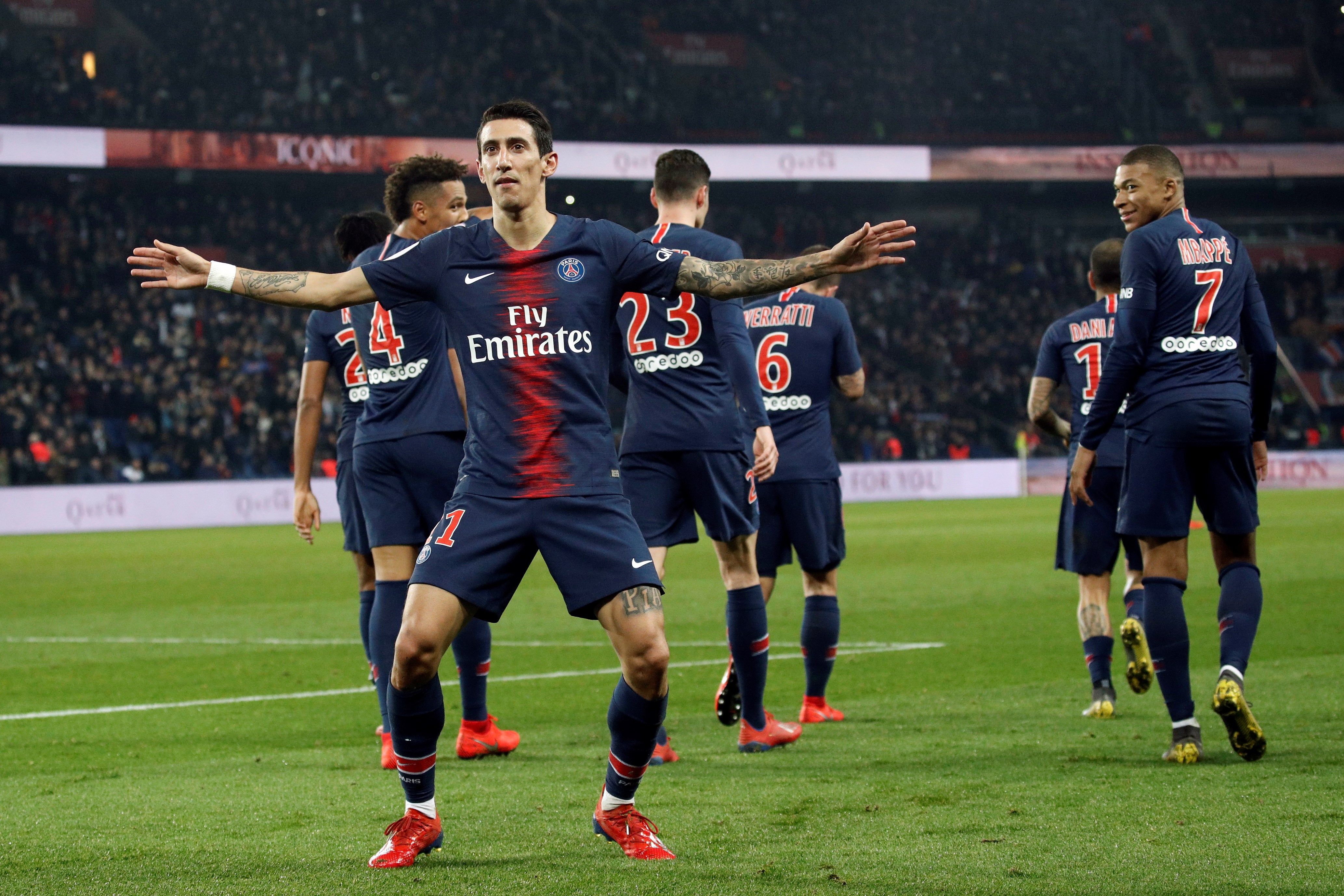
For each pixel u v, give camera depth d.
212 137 91.06
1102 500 18.66
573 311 10.80
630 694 10.85
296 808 13.14
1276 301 116.75
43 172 96.56
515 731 18.14
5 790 14.28
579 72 115.62
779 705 20.09
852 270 10.52
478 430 10.95
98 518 83.44
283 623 33.06
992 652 24.95
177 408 94.19
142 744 17.36
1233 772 13.62
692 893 9.82
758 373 18.47
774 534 18.64
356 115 102.81
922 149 105.38
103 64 104.38
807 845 11.20
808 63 123.06
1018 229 122.56
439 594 10.70
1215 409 14.67
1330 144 109.50
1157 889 9.65
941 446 106.50
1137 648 18.08
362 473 16.12
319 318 18.03
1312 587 34.38
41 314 98.62
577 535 10.73
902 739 16.53
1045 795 12.84
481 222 11.22
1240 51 126.88
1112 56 126.94
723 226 119.69
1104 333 19.27
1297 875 9.88
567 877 10.30
